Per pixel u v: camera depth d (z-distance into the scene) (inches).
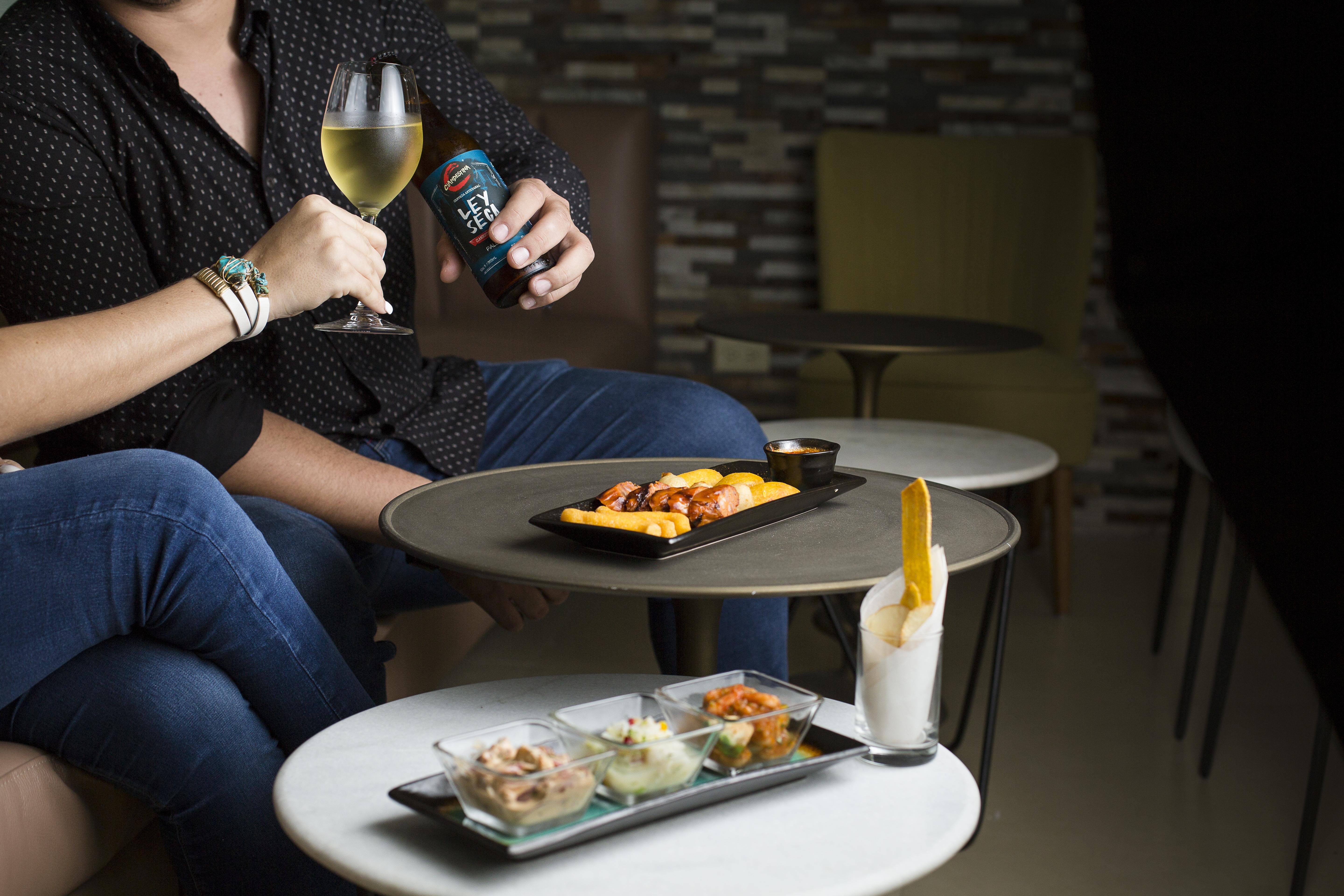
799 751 29.5
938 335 86.6
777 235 133.2
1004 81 126.6
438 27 62.0
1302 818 61.1
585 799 25.6
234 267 39.0
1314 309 37.1
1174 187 45.5
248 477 45.9
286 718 37.2
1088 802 65.3
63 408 36.4
